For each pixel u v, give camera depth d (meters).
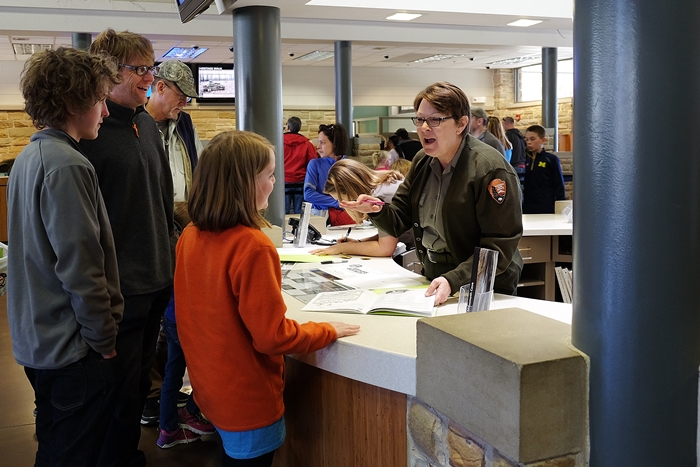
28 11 5.79
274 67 4.58
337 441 1.99
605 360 1.33
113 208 2.18
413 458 1.72
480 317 1.64
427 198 2.54
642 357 1.31
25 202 1.77
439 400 1.55
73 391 1.82
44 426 1.89
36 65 1.79
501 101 14.64
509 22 6.54
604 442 1.35
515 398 1.30
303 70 13.21
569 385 1.35
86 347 1.82
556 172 6.01
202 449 2.96
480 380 1.40
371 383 1.75
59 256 1.74
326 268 2.93
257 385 1.79
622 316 1.31
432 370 1.57
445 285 2.17
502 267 2.22
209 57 11.12
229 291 1.73
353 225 4.63
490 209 2.24
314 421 2.09
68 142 1.83
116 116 2.20
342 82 8.36
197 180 1.75
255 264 1.69
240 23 4.55
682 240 1.28
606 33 1.29
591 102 1.34
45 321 1.79
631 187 1.29
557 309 2.11
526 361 1.30
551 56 9.69
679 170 1.27
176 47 9.75
